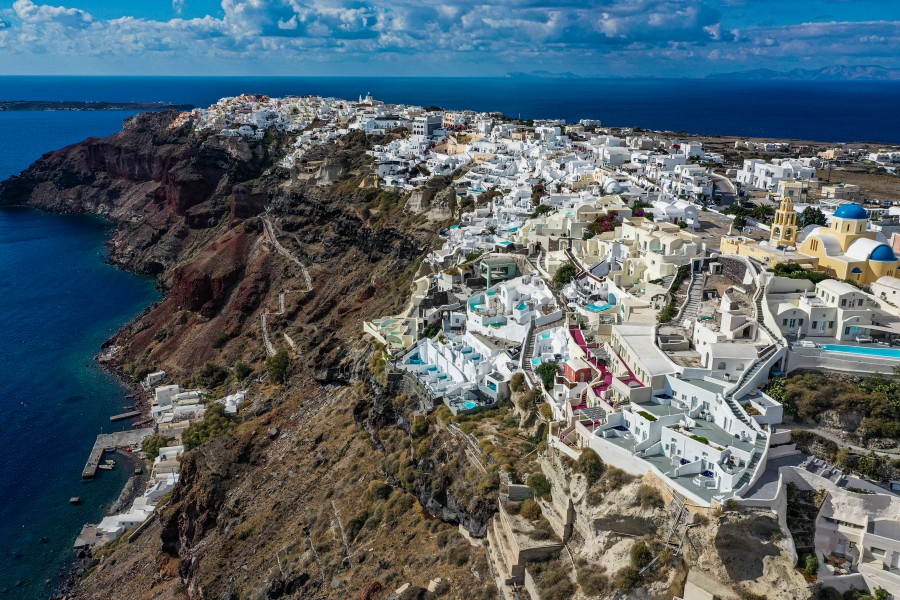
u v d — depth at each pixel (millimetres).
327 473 112875
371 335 143000
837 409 70750
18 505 134375
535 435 87375
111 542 124562
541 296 117750
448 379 109375
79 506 134125
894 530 61500
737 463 65312
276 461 123688
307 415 134875
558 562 70000
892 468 65875
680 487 63688
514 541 72375
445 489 89375
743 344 80000
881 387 72062
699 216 150750
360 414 118500
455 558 82438
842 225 101875
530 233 147750
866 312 81062
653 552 63125
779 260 101875
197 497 122438
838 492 64312
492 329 116000
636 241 124750
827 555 62500
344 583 89438
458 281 141625
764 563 60062
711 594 58812
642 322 97062
